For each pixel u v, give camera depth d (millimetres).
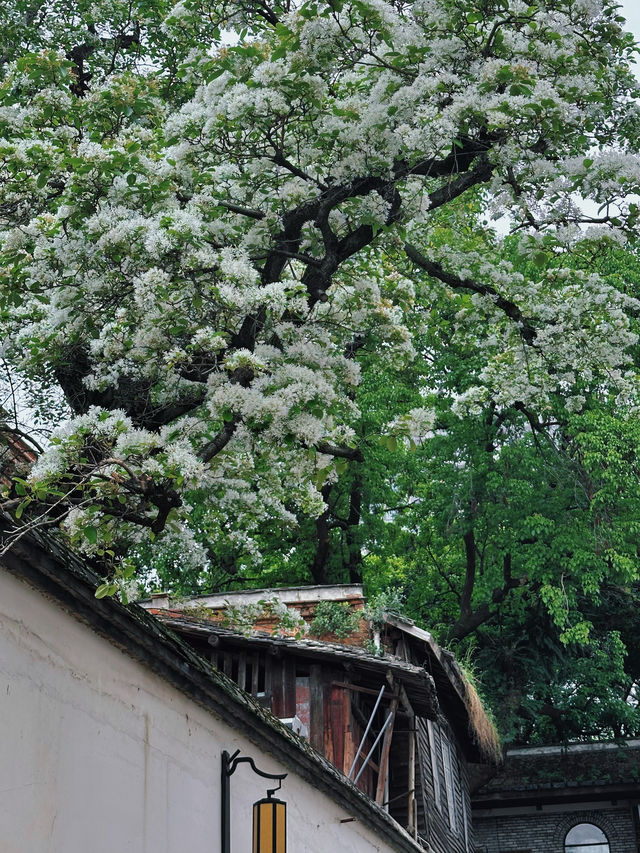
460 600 29141
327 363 7812
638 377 8938
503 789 25797
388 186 8141
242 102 7555
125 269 7223
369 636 15758
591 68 7965
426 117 7461
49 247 7430
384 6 7363
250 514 8258
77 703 5559
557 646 28000
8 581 5035
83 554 6586
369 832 10344
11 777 4914
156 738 6406
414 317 9773
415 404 26609
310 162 8289
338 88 8469
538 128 7695
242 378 7113
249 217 8492
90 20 14898
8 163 7453
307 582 27781
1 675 4922
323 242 8641
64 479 6641
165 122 8594
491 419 27047
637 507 25844
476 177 8422
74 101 8547
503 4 7660
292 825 8359
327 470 7738
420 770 15359
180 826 6562
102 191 7496
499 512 26781
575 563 25500
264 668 14656
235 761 7324
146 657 6152
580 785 25500
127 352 7473
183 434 7293
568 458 26625
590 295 8523
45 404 8484
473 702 17797
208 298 7199
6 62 15039
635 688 30078
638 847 25453
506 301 9102
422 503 28266
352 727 14031
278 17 8617
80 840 5426
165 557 8156
